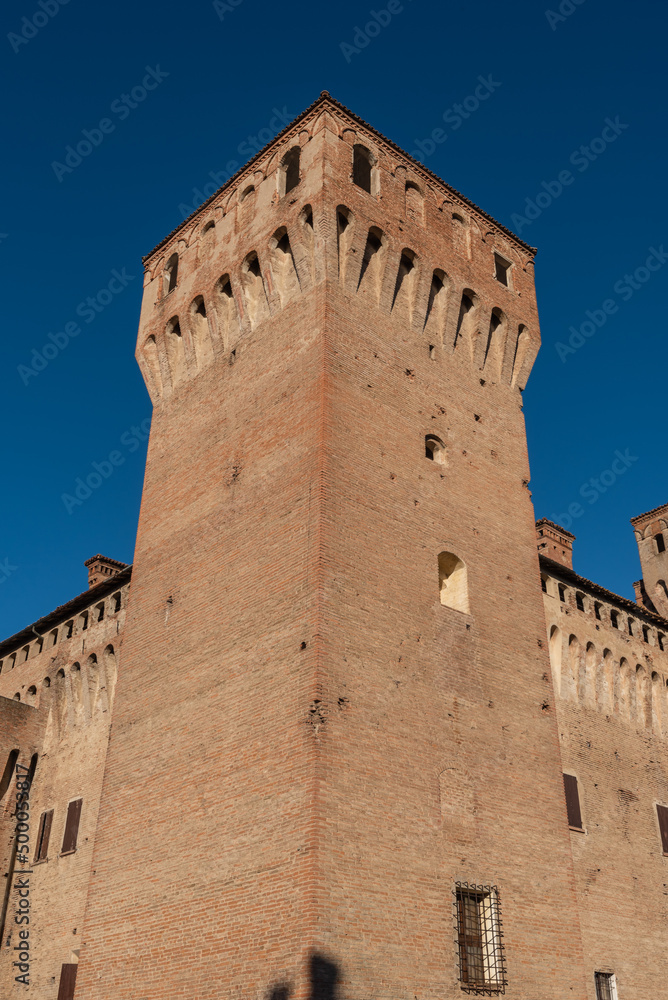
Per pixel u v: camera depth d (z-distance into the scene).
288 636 25.77
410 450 31.00
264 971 21.88
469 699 28.38
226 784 25.47
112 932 26.78
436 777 26.03
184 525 32.62
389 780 24.62
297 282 32.66
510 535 33.47
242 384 33.22
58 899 34.59
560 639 38.19
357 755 24.16
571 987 26.58
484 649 29.91
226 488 31.44
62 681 40.94
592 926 32.81
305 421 29.11
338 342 30.41
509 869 26.75
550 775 29.75
